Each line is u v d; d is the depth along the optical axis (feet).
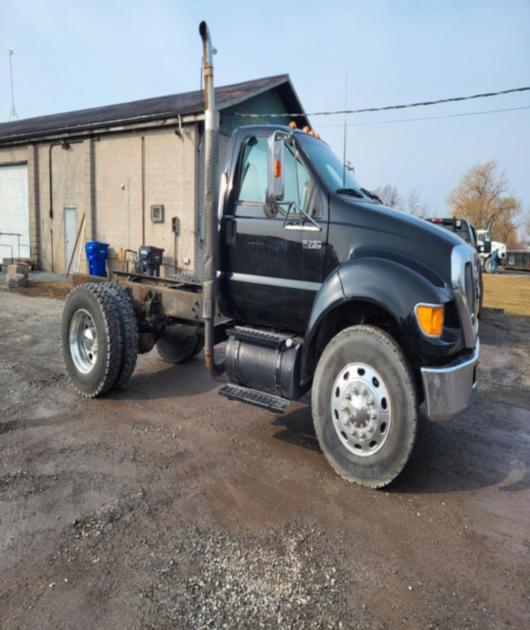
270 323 13.97
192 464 12.30
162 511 10.14
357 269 11.57
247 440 13.93
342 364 11.69
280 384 12.91
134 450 12.96
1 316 30.04
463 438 14.96
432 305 10.68
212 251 13.89
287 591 8.02
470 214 224.94
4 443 13.05
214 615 7.44
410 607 7.77
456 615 7.63
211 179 13.70
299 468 12.35
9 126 74.33
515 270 146.61
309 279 12.97
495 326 35.32
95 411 15.67
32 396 16.69
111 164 50.37
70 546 8.90
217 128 13.69
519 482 12.20
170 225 47.06
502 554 9.23
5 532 9.23
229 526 9.73
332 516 10.27
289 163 13.20
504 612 7.73
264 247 13.66
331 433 11.93
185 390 18.10
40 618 7.22
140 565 8.48
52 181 56.29
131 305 17.01
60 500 10.39
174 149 46.09
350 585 8.22
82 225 53.47
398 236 11.88
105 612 7.39
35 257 58.70
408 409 10.84
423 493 11.44
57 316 30.78
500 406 18.12
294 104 55.72
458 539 9.66
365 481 11.44
